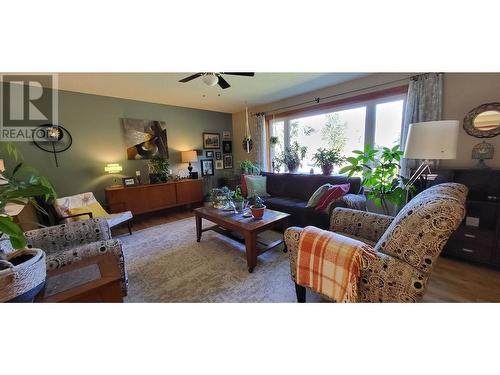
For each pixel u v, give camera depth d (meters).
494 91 2.18
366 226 1.78
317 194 2.77
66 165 3.46
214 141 5.28
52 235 1.84
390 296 1.09
